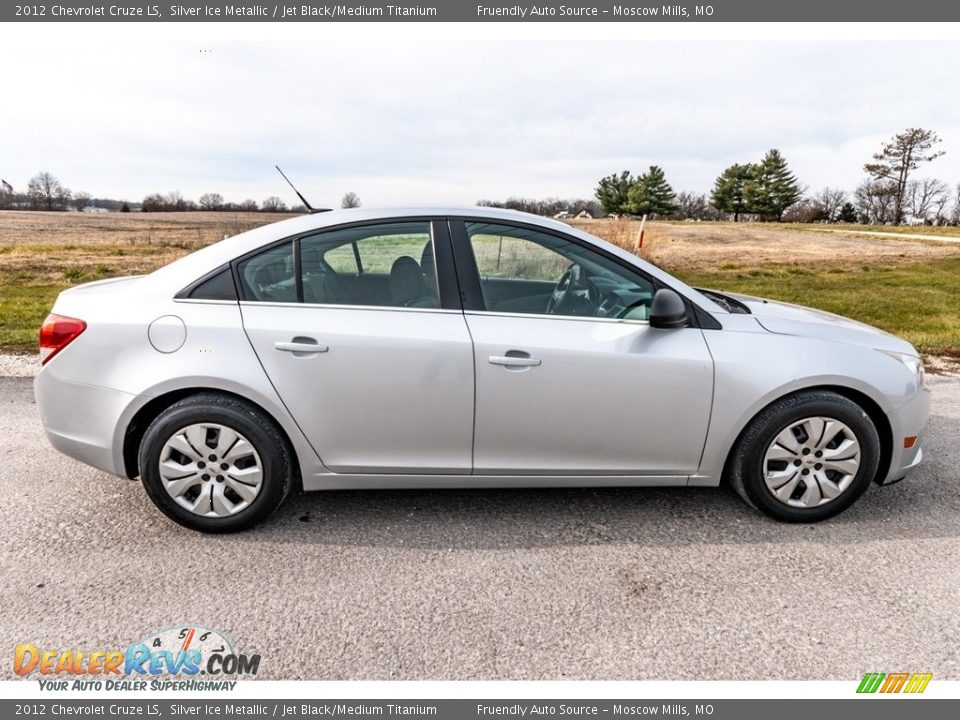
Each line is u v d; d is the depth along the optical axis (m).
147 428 2.94
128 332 2.84
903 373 3.11
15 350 6.81
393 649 2.29
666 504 3.38
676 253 24.28
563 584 2.67
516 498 3.44
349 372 2.86
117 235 28.44
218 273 2.91
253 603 2.52
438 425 2.94
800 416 3.01
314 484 3.02
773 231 40.81
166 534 3.03
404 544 2.97
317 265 2.95
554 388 2.91
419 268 2.98
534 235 3.06
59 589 2.59
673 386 2.95
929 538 3.03
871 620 2.44
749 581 2.68
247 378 2.81
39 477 3.64
